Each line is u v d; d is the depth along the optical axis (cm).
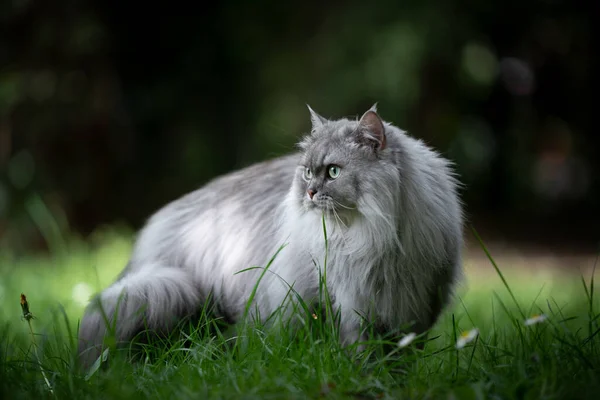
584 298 698
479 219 1722
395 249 439
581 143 1856
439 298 458
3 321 596
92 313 486
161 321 489
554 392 336
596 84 1778
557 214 1816
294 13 1612
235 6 1602
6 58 1404
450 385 360
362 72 1479
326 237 434
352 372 378
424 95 1567
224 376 375
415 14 1471
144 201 1553
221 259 524
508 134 1798
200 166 1563
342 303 448
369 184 435
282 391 352
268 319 440
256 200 525
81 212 1469
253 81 1633
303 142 492
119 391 346
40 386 377
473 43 1614
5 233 1340
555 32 1741
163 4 1565
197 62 1590
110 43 1480
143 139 1566
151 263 543
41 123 1405
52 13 1398
